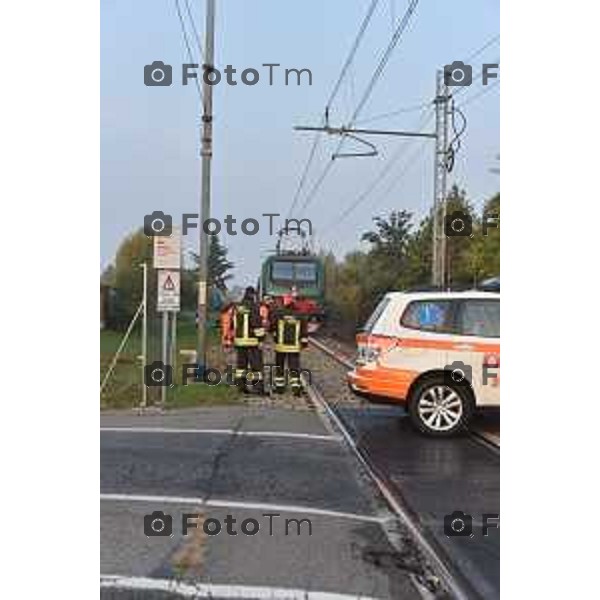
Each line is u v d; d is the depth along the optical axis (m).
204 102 20.64
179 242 17.53
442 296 14.08
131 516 8.80
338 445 12.94
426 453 12.45
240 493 9.86
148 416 15.61
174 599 6.55
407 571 7.35
